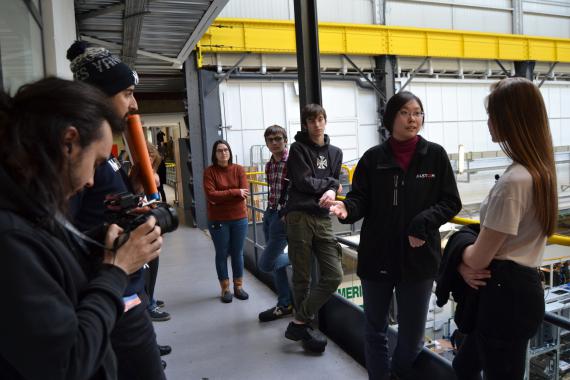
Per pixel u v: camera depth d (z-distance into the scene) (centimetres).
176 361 244
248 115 762
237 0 741
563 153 1126
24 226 60
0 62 166
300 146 223
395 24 913
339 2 852
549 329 185
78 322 63
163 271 434
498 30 1038
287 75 770
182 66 702
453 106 1005
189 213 727
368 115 887
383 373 178
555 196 105
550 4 1095
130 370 121
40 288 58
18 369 58
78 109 64
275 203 290
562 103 1154
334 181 224
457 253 119
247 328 284
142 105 1007
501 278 108
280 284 296
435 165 161
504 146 108
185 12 433
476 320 117
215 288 372
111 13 416
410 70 933
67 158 64
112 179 117
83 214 114
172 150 1234
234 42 704
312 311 236
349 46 825
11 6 189
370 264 169
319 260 232
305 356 241
